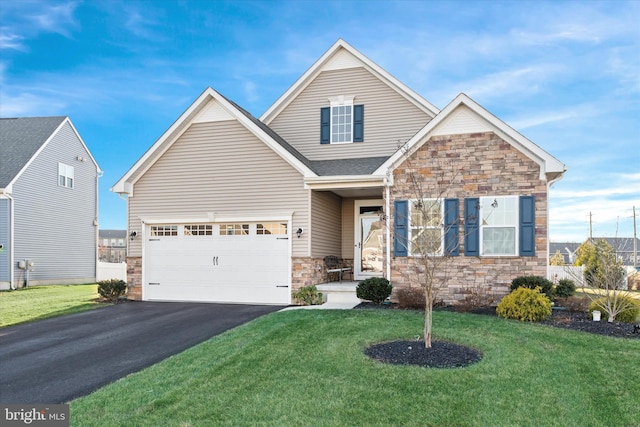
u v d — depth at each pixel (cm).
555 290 1080
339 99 1526
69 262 2483
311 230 1291
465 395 514
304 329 829
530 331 800
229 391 542
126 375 645
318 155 1533
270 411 483
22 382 624
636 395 522
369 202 1553
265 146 1323
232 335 821
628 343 729
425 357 653
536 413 473
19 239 2120
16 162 2172
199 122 1380
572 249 4716
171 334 898
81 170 2612
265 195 1317
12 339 895
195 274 1370
